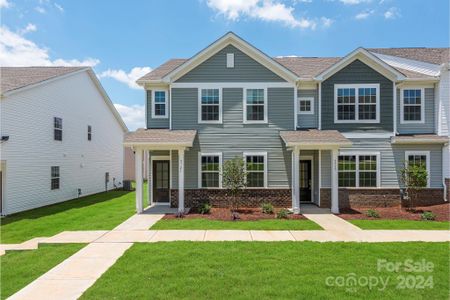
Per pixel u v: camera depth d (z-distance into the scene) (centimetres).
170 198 1360
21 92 1371
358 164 1352
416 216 1112
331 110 1366
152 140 1199
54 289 505
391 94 1357
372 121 1357
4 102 1273
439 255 648
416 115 1391
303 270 562
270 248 700
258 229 912
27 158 1412
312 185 1438
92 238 818
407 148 1351
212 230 902
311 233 859
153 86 1411
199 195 1348
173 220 1055
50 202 1591
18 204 1342
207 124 1360
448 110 1338
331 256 643
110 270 570
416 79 1352
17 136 1346
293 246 719
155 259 626
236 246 720
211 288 489
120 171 2700
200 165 1353
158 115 1416
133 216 1145
